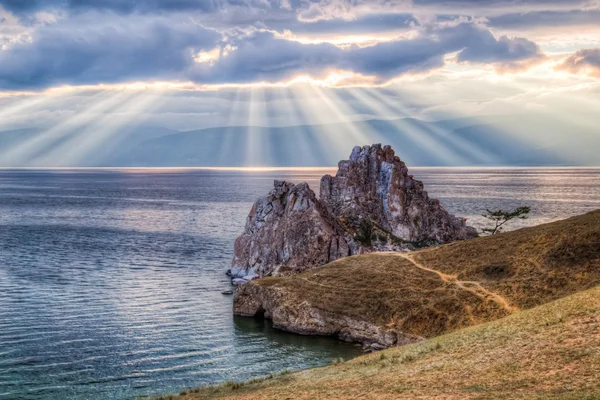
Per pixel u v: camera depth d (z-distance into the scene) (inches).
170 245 7052.2
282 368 2883.9
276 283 4018.2
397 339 3203.7
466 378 1585.9
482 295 3235.7
